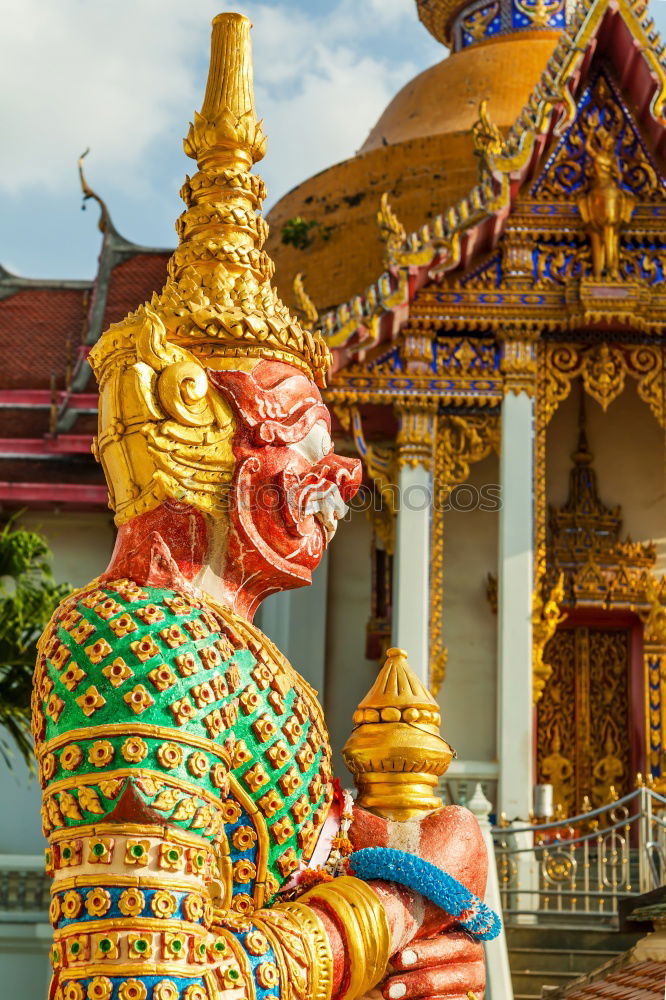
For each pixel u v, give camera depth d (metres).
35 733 2.98
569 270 16.48
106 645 2.86
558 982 10.90
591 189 16.23
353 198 20.48
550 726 18.06
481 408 16.48
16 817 16.62
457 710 17.62
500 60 22.19
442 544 16.89
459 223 15.92
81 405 18.94
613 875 11.66
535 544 15.92
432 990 3.02
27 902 13.77
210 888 2.91
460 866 3.23
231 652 3.02
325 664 18.05
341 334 15.73
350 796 3.29
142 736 2.77
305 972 2.80
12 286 21.52
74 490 17.61
